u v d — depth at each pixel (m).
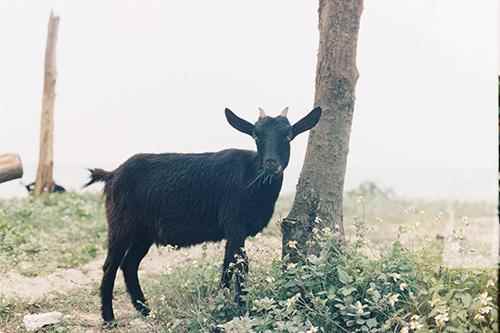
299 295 3.49
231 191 3.88
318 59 4.01
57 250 5.18
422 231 4.73
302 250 3.91
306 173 3.98
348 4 3.94
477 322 3.42
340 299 3.59
